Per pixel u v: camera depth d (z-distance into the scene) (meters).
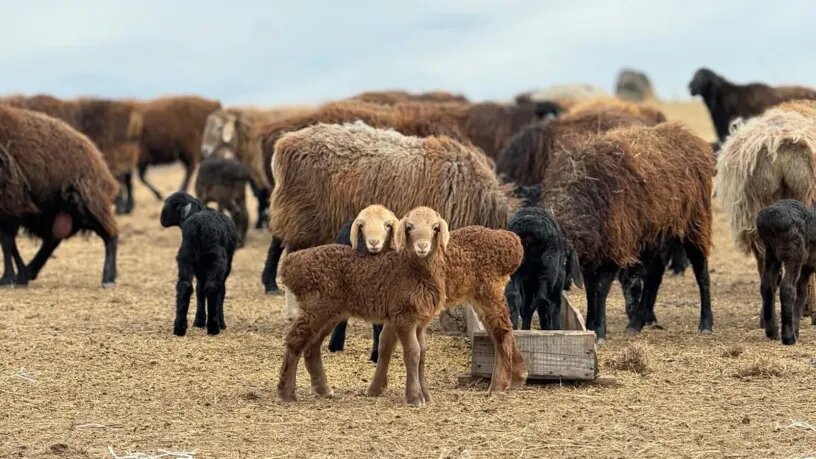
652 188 14.67
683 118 52.12
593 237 13.91
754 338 14.73
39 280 20.14
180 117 35.03
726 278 20.83
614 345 14.22
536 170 20.44
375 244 10.68
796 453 9.30
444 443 9.61
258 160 29.41
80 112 31.61
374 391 11.32
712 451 9.38
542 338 11.68
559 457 9.23
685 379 12.11
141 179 35.25
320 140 15.15
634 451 9.39
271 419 10.41
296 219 15.23
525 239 12.58
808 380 12.00
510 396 11.22
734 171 15.88
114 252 19.47
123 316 16.28
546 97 43.00
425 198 14.70
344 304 10.82
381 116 19.88
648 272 15.79
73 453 9.40
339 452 9.38
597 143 14.84
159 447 9.56
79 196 18.77
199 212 14.67
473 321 13.12
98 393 11.48
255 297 18.30
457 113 25.14
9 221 18.75
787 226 13.73
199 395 11.41
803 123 15.98
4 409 10.83
